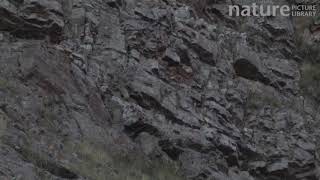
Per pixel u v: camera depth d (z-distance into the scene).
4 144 15.61
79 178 16.14
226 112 27.09
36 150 16.44
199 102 26.61
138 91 24.47
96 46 25.67
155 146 22.67
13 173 14.13
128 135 22.70
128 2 29.14
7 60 20.91
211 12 34.22
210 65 29.42
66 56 23.17
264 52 33.91
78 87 22.28
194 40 29.19
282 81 32.03
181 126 24.50
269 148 26.94
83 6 26.91
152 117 23.92
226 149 25.02
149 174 20.48
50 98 20.33
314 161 27.22
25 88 19.91
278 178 26.20
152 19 28.50
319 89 32.88
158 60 27.02
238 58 30.81
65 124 19.61
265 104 29.55
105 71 24.70
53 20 24.22
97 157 18.66
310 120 30.34
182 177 21.88
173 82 26.70
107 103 23.45
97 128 20.91
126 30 27.34
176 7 30.88
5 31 22.97
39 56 21.34
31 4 23.91
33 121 18.44
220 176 23.17
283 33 35.53
